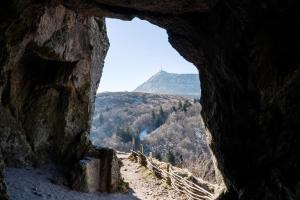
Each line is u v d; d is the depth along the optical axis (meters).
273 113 6.01
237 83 6.85
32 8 9.16
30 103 13.73
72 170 13.52
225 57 7.01
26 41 10.21
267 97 5.99
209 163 25.31
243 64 6.57
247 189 6.67
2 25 8.64
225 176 8.07
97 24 16.61
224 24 6.85
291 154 5.63
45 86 14.07
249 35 6.14
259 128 6.39
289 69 5.38
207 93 9.09
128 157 23.48
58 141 14.77
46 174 13.28
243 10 5.99
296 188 5.41
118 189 15.08
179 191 16.41
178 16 7.96
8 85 12.68
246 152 6.89
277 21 5.56
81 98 15.54
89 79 15.66
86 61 15.05
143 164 21.11
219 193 8.91
